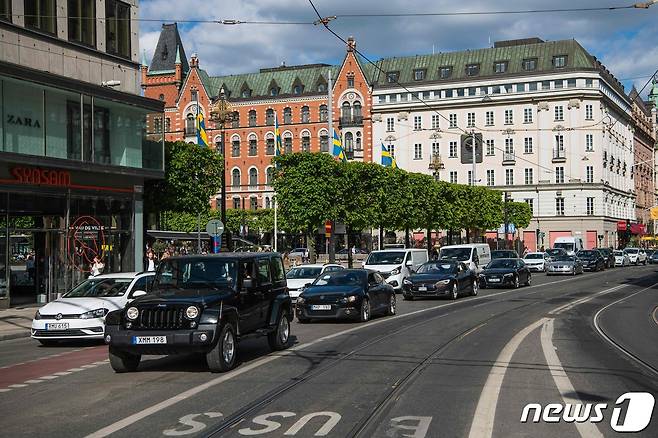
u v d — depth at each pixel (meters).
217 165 35.19
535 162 89.88
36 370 13.24
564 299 29.66
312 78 97.19
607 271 60.38
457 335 17.38
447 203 58.88
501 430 8.09
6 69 25.14
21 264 26.69
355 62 93.44
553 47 91.94
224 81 101.19
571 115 88.31
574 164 88.25
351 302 20.69
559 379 11.25
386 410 9.10
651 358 13.72
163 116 32.81
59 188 27.70
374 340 16.58
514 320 21.08
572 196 88.44
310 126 95.00
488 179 91.94
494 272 37.56
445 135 92.81
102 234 29.77
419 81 93.62
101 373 12.57
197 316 11.90
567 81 88.44
